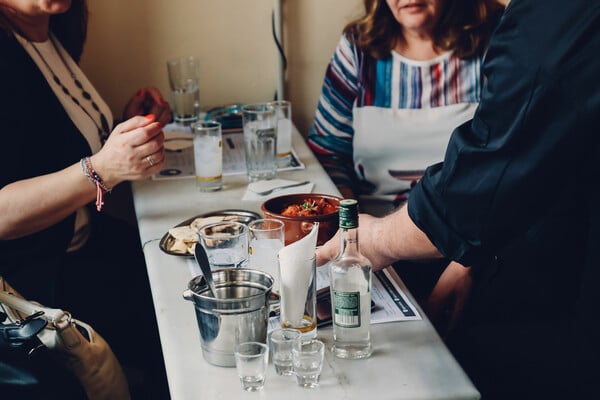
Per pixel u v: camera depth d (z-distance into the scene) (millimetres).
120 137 1782
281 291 1241
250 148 2033
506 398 1370
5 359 1457
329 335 1298
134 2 2695
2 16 1975
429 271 2154
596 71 1012
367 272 1200
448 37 2309
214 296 1241
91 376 1481
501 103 1097
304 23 2820
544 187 1116
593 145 1066
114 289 2125
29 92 1944
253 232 1402
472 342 1485
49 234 2012
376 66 2377
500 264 1514
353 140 2445
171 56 2783
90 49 2709
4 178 1872
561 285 1411
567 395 1264
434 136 2354
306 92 2918
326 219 1554
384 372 1180
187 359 1235
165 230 1754
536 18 1051
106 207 2814
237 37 2807
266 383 1160
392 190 2395
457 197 1172
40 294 1959
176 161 2264
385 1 2322
